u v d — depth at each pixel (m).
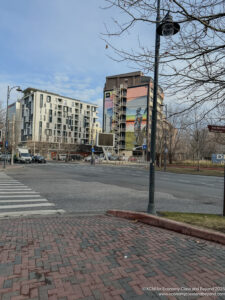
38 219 6.03
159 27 3.80
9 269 3.11
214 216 5.98
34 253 3.66
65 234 4.68
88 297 2.51
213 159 33.19
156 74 6.11
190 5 3.61
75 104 100.25
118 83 84.06
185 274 3.05
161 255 3.65
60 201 8.50
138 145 72.81
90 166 37.25
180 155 42.88
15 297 2.48
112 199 9.07
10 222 5.67
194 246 4.05
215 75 4.02
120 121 80.94
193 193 11.48
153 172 6.31
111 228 5.17
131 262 3.38
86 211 7.10
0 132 24.52
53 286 2.71
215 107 4.48
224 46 3.71
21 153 41.81
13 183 13.12
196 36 3.78
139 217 5.86
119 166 38.47
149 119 70.94
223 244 4.15
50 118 90.19
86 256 3.57
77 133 100.62
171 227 5.04
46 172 22.12
